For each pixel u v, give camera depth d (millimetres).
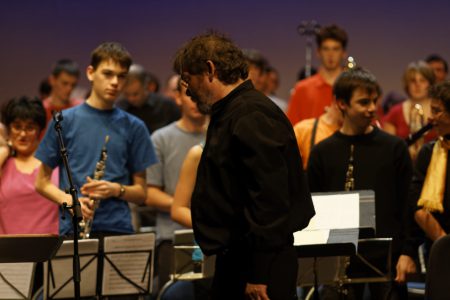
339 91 7578
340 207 6410
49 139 7605
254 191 5168
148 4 16125
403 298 7363
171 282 8070
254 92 5445
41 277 8094
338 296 7406
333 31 10328
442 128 7246
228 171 5324
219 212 5344
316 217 6379
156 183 8891
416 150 9742
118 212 7648
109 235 7566
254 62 10609
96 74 7652
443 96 7152
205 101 5516
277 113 5367
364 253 6953
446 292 6320
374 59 15359
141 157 7875
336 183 7594
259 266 5191
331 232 6211
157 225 8852
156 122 12164
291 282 5324
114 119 7766
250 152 5180
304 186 5473
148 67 16141
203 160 5453
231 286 5418
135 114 12125
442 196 7227
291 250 5395
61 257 6988
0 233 8000
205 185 5387
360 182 7531
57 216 8109
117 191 7504
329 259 6953
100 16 16172
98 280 7117
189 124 9031
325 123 8547
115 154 7711
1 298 7160
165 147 8961
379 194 7504
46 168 7605
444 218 7324
